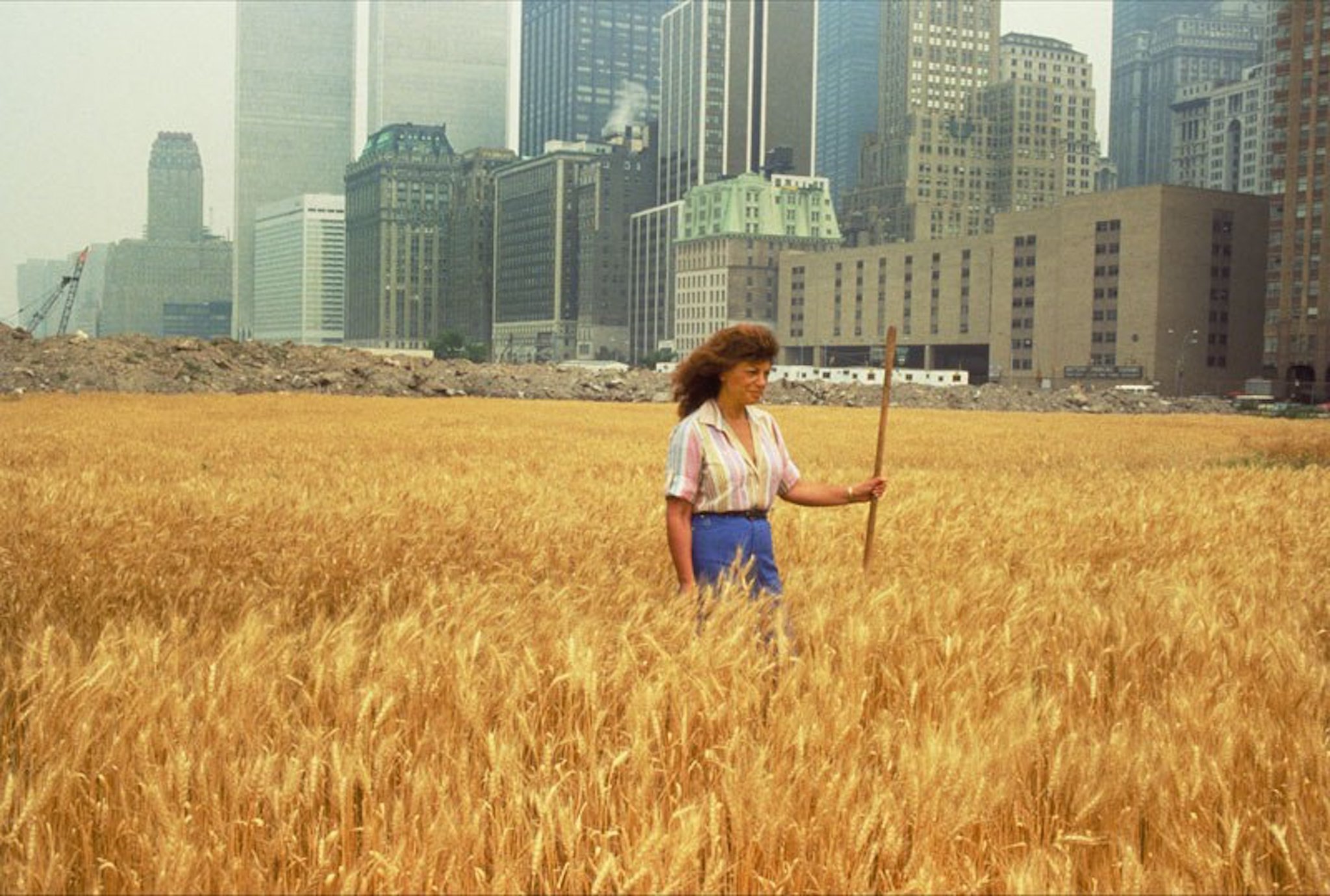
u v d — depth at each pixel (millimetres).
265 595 7426
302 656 5215
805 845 3596
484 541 9234
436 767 3994
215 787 3834
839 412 70375
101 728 4133
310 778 3752
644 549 9625
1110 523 11531
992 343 199625
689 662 4879
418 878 3309
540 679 4816
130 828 3605
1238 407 106625
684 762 4125
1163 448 33906
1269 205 178875
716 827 3559
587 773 4051
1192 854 3584
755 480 6453
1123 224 176625
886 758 4133
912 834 3715
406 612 6695
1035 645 5938
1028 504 12742
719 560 6418
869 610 6004
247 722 4387
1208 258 175500
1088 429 49094
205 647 5582
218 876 3430
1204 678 5254
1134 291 175375
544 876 3506
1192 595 6895
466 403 62531
